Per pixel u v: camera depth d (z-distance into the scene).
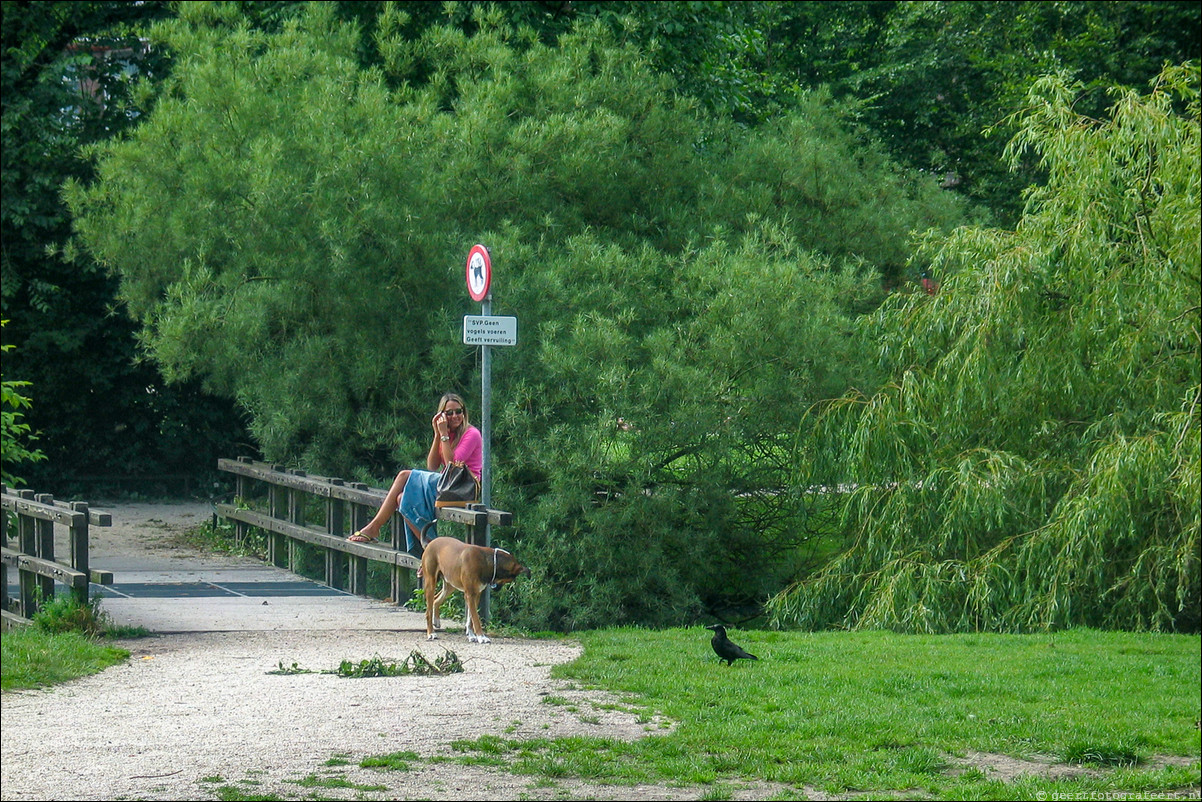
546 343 38.78
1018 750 19.75
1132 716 22.14
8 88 56.75
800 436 41.88
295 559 41.16
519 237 42.06
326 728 19.83
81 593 28.67
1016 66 87.00
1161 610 35.47
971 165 92.00
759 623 43.44
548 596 38.50
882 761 18.67
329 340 42.31
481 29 47.72
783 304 40.84
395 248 40.66
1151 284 36.69
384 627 31.09
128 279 45.56
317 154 41.06
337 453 44.19
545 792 16.62
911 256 45.00
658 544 40.59
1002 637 32.88
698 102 53.34
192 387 62.19
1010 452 38.78
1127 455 35.06
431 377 41.72
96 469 62.06
